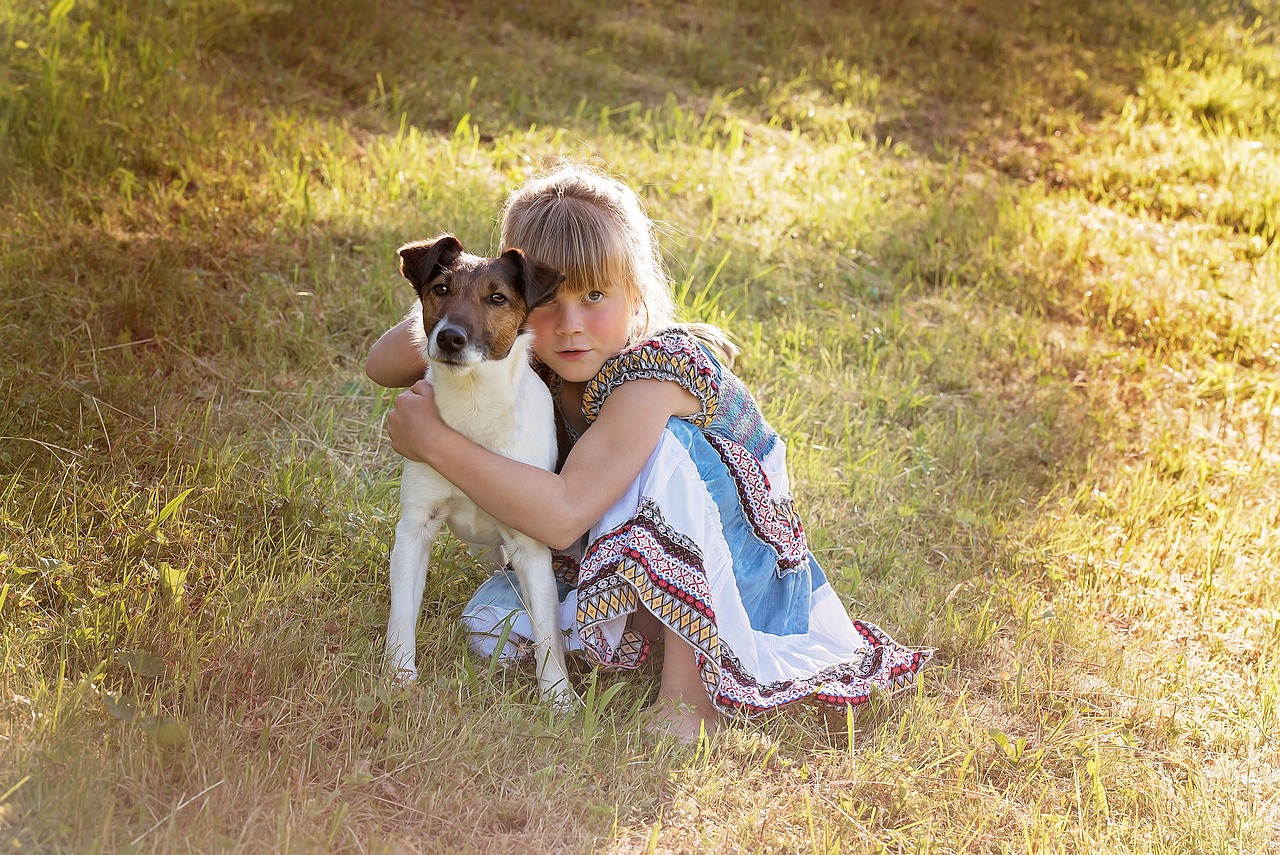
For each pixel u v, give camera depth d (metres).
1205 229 7.63
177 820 2.50
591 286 3.15
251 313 4.95
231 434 4.20
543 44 8.75
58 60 6.45
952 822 2.98
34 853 2.31
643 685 3.40
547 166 6.68
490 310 2.92
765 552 3.36
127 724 2.70
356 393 4.70
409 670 3.12
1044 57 10.23
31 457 3.75
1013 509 4.71
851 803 2.99
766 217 6.80
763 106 8.50
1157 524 4.70
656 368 3.17
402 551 3.16
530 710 3.14
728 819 2.89
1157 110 9.48
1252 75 10.51
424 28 8.41
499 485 2.97
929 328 6.07
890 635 3.82
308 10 8.02
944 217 7.23
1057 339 6.20
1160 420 5.57
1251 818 3.10
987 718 3.49
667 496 3.14
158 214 5.57
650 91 8.40
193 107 6.50
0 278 4.73
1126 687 3.66
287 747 2.76
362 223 5.79
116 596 3.25
